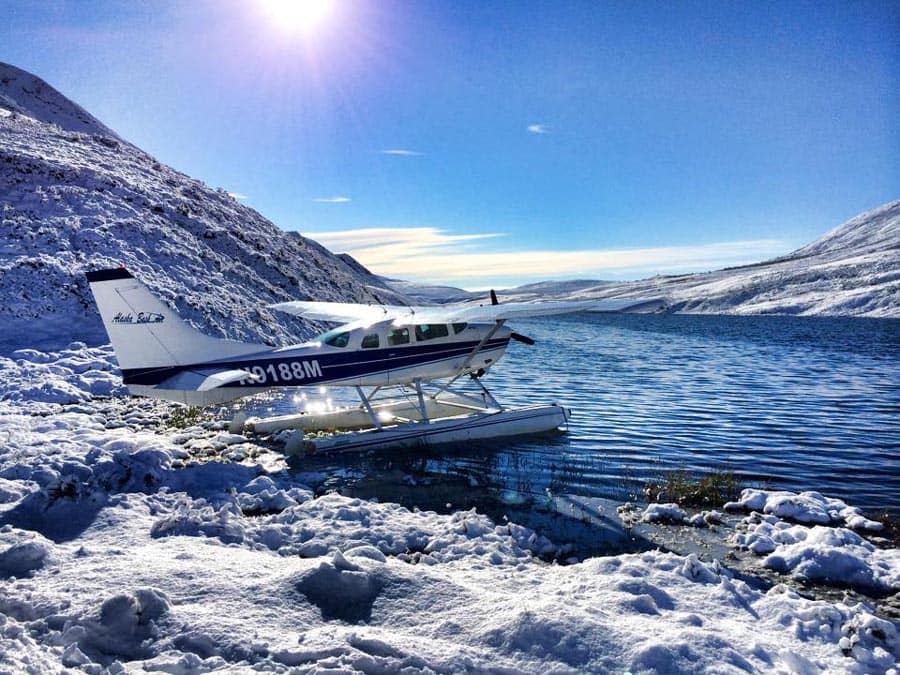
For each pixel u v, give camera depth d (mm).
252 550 5801
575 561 5977
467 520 6531
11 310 19547
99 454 7754
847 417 14531
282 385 10383
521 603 4141
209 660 3398
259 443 10977
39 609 3895
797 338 45719
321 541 6035
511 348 37250
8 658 3117
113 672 3250
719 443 11680
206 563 4895
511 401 16625
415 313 11359
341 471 9242
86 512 6406
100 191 29578
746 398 17453
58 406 13500
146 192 32344
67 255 22938
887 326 61656
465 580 4980
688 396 17781
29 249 22672
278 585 4371
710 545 6500
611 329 62875
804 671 3773
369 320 10938
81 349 18438
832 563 5766
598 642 3752
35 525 6055
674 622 4262
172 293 22344
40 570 4609
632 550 6309
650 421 13812
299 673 3299
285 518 6738
